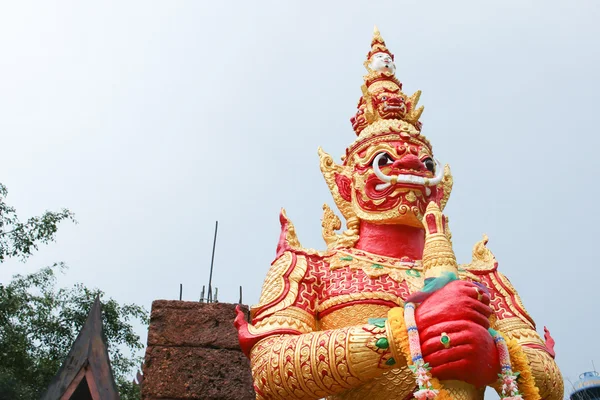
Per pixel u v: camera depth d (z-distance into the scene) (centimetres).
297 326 580
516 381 516
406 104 743
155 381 700
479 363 477
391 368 508
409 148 671
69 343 1532
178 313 748
